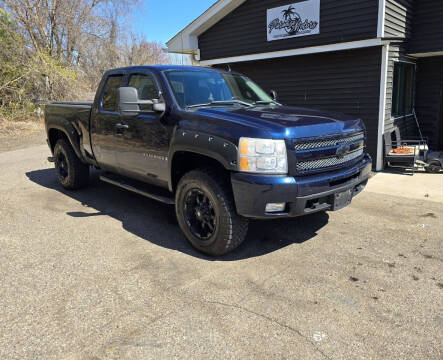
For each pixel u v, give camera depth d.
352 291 3.07
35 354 2.37
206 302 2.93
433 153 8.50
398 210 5.14
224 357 2.33
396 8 8.12
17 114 15.84
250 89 5.05
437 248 3.89
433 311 2.79
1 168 8.23
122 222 4.73
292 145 3.29
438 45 8.69
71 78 17.78
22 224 4.67
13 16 16.95
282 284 3.19
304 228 4.49
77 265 3.57
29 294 3.06
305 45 8.89
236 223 3.53
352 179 3.86
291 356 2.33
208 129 3.56
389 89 8.20
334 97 8.76
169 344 2.45
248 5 9.77
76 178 6.00
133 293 3.07
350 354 2.35
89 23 21.89
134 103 4.01
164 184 4.26
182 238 4.23
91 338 2.52
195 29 10.61
